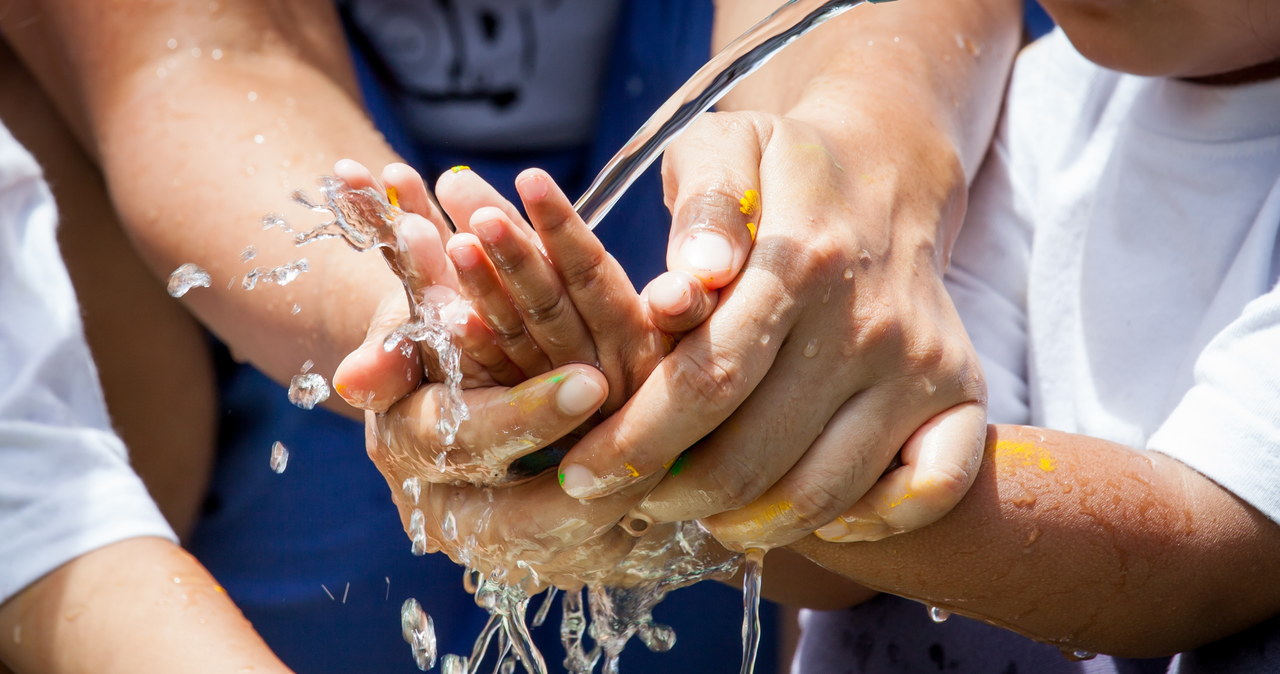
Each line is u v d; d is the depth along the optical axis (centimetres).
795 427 98
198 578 111
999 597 101
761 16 122
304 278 114
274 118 120
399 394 100
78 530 111
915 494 98
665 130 100
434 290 99
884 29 112
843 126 105
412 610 104
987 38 115
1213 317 104
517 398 97
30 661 111
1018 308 112
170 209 118
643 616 104
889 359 99
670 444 97
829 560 102
